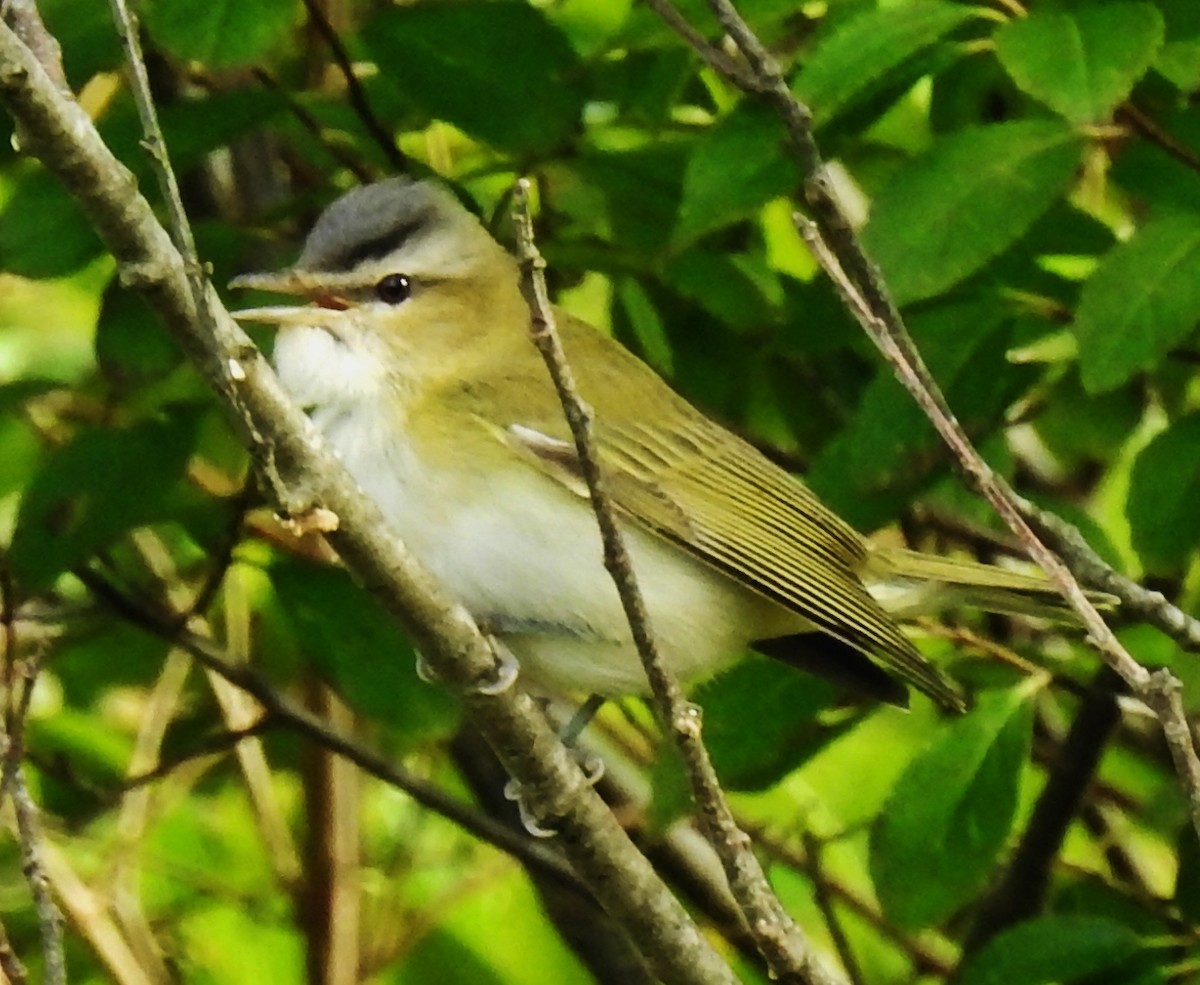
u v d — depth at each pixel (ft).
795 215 22.52
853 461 28.68
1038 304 29.63
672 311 33.73
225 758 36.96
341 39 31.32
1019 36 23.75
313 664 31.40
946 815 27.30
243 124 28.89
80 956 34.17
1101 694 30.86
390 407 28.99
